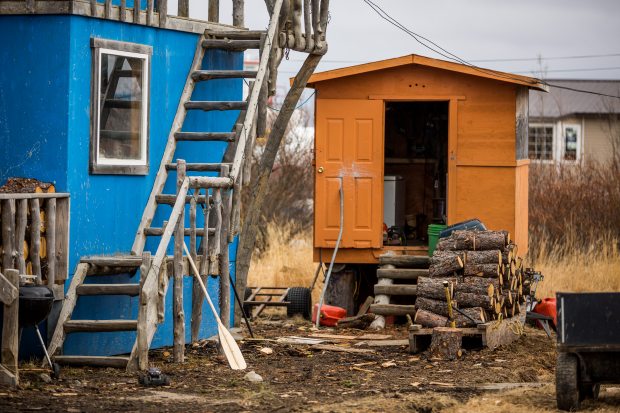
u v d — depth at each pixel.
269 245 22.33
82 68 11.02
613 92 44.19
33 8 10.88
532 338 13.98
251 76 12.41
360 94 16.22
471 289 12.66
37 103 10.95
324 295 16.50
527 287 14.38
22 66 10.99
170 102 12.31
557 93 44.28
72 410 8.43
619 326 8.73
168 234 10.67
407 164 18.58
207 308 13.36
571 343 8.81
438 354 12.01
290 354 12.29
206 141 13.16
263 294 16.94
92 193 11.17
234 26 13.52
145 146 11.89
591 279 19.30
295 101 14.95
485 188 15.87
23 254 10.05
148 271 10.47
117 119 11.53
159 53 12.12
